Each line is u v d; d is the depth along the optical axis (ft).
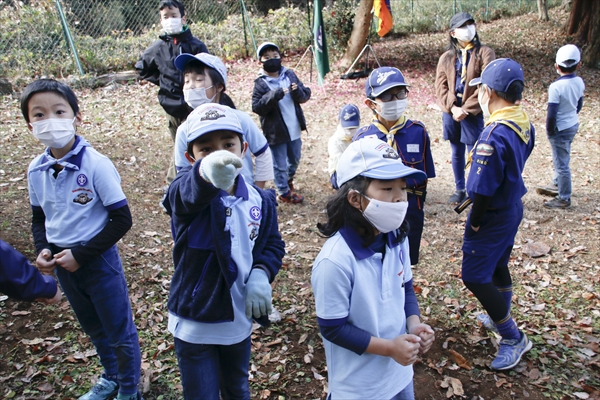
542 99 37.37
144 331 12.38
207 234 7.02
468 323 13.25
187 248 7.11
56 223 8.48
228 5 51.39
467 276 11.02
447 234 18.48
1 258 6.28
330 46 47.85
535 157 26.45
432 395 10.67
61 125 8.06
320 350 12.00
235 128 6.77
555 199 20.48
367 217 6.44
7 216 17.52
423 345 6.84
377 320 6.70
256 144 10.84
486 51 18.08
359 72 41.57
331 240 6.69
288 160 20.35
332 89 38.17
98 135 26.94
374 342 6.41
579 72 45.91
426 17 68.85
